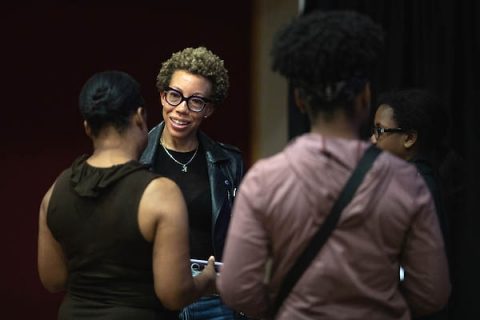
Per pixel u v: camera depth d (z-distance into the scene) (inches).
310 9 251.9
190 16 277.4
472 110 216.4
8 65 266.4
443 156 171.5
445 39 221.0
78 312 114.7
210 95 157.2
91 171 113.3
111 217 110.8
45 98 269.9
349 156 98.3
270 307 104.2
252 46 282.0
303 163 97.6
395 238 99.0
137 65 274.5
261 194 98.0
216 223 157.6
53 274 122.6
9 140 269.4
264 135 284.5
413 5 231.1
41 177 272.5
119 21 272.1
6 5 264.1
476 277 214.1
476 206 213.2
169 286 111.3
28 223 272.8
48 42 267.9
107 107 112.8
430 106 141.1
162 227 110.1
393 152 142.6
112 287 113.3
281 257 100.0
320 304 98.3
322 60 96.7
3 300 273.7
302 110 105.0
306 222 97.2
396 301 101.3
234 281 99.6
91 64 271.4
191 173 159.8
